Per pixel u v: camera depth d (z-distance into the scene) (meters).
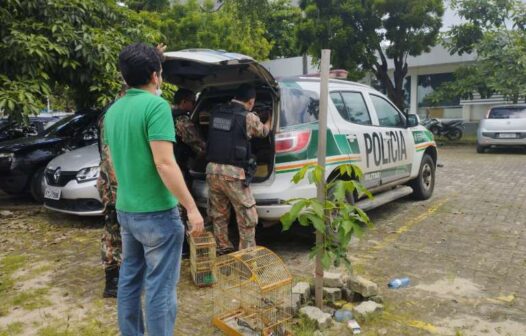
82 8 7.36
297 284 3.63
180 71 4.42
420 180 6.99
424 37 15.51
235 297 3.39
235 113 4.03
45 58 6.69
